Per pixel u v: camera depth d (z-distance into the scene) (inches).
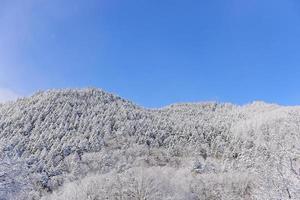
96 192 3095.5
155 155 5300.2
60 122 5772.6
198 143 5684.1
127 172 3553.2
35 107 6161.4
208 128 6343.5
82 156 4611.2
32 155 4355.3
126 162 4714.6
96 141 5285.4
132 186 3129.9
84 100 7022.6
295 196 491.5
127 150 5201.8
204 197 3218.5
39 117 5846.5
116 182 3179.1
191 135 6077.8
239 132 5718.5
